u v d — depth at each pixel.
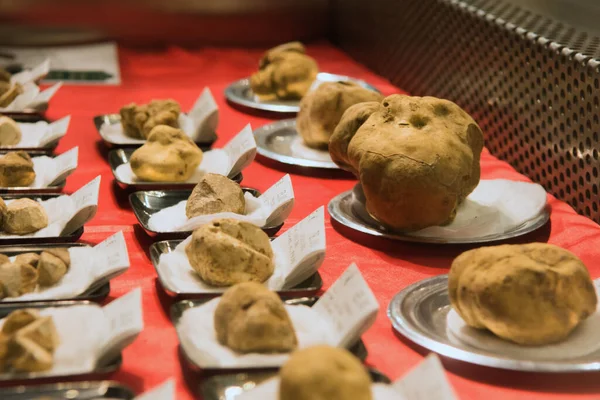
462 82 1.07
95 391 0.51
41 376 0.53
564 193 0.86
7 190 0.81
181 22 1.50
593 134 0.80
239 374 0.54
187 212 0.77
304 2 1.55
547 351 0.58
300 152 0.97
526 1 1.04
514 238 0.74
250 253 0.65
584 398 0.55
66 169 0.83
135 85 1.25
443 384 0.49
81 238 0.76
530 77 0.91
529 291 0.57
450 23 1.09
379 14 1.31
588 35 0.89
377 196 0.75
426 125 0.76
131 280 0.69
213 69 1.37
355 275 0.59
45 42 1.46
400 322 0.61
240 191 0.77
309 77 1.17
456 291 0.60
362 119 0.81
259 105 1.14
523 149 0.93
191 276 0.66
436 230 0.75
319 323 0.59
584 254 0.74
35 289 0.64
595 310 0.59
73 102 1.15
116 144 0.95
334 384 0.47
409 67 1.22
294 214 0.83
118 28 1.49
